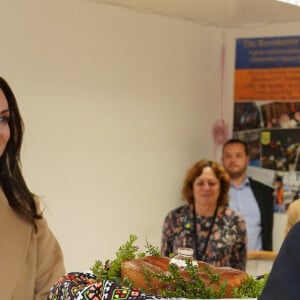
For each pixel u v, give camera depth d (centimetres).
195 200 436
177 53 543
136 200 518
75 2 467
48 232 230
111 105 496
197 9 508
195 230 432
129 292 157
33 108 446
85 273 187
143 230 525
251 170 552
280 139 544
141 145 520
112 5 492
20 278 218
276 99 548
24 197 225
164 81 534
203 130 567
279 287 142
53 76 457
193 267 168
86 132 480
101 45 487
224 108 572
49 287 225
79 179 477
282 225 538
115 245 505
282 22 546
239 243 430
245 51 561
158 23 526
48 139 456
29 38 441
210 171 432
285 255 145
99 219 492
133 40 509
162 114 534
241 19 542
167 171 541
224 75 571
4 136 219
